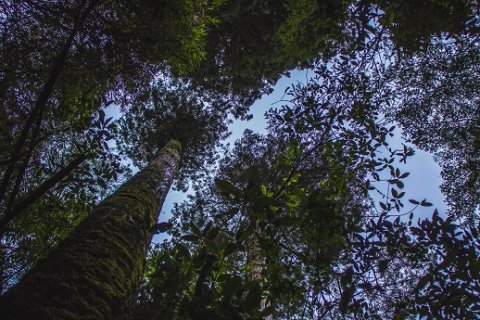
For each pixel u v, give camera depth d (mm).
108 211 3104
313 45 5996
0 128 3932
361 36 4926
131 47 4777
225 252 2367
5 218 1976
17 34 4016
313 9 5133
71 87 4426
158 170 5121
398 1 4504
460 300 2441
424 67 6684
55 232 4629
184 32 4988
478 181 7949
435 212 2852
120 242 2727
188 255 2268
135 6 4605
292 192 3625
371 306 3410
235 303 2035
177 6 4742
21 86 4137
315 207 3168
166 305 2230
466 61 6562
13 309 1724
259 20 10938
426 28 4828
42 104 2404
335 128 4566
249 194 2346
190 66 5637
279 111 4969
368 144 4223
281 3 10594
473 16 4547
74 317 1849
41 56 4164
